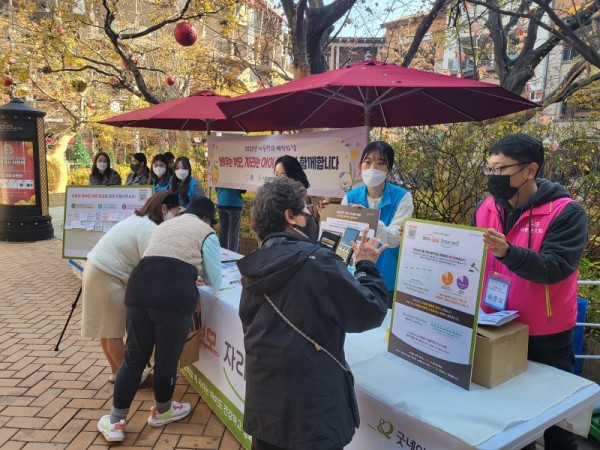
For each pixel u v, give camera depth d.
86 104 13.67
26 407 3.12
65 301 5.43
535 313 1.88
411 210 2.83
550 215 1.81
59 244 8.98
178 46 11.66
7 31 9.49
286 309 1.50
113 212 4.26
